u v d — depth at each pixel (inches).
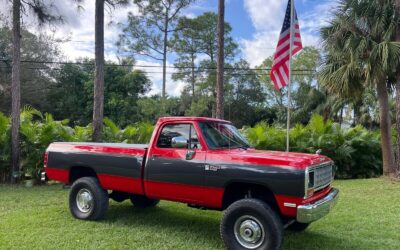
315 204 183.8
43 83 1503.4
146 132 518.3
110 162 247.9
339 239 223.9
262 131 514.3
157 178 226.4
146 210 290.7
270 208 188.9
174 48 1421.0
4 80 1277.1
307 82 1658.5
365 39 439.5
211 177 205.8
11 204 313.3
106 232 233.1
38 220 258.2
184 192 217.3
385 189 386.6
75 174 275.6
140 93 1734.7
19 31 443.5
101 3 470.9
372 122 1268.5
